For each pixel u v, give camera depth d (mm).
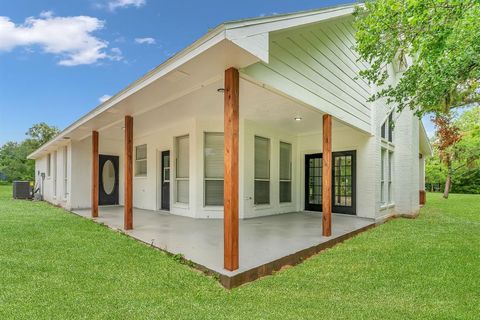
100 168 10523
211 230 5879
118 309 2730
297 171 9633
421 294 3307
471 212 11562
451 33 4699
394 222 8648
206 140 7785
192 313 2711
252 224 6898
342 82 6617
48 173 12938
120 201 10914
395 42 5547
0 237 5324
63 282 3316
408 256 4773
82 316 2584
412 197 9867
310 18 4383
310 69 5289
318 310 2854
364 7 5785
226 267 3533
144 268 3791
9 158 28250
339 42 6488
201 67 3611
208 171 7785
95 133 7812
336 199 9078
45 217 7848
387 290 3406
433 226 7902
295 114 6910
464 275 3934
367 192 8305
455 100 8039
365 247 5332
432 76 4969
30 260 4027
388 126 9602
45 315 2586
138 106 5488
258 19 3314
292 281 3605
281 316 2707
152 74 4156
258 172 8297
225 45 3053
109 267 3816
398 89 5648
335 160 9102
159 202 9250
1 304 2764
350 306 2963
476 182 24953
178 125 8250
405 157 10000
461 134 15211
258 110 6523
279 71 4387
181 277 3520
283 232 5918
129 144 6117
